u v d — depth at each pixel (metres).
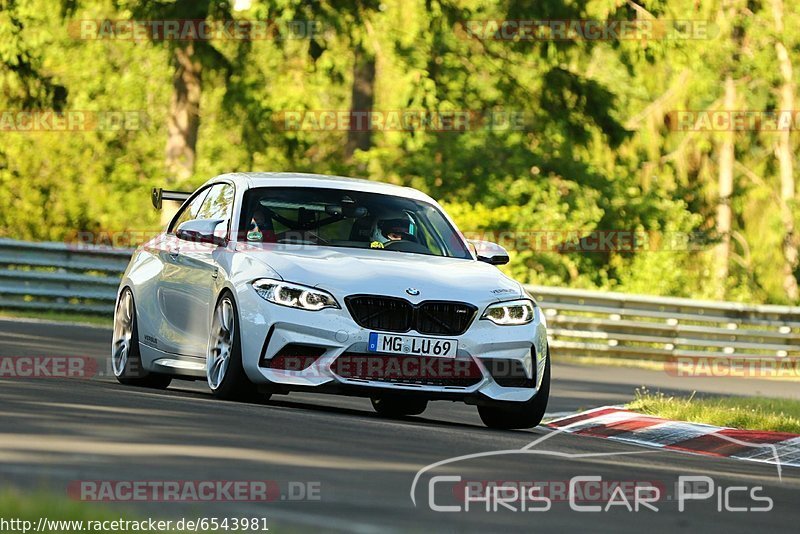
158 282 34.53
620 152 112.19
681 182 124.94
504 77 99.25
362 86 99.19
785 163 136.00
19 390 28.30
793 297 134.12
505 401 30.52
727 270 127.69
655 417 34.38
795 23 127.81
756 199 134.88
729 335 77.44
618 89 119.38
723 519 18.36
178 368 33.22
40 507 13.90
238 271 30.83
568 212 99.94
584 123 100.75
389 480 18.88
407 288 29.97
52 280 70.31
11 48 96.06
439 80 94.50
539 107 100.44
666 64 115.50
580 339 74.19
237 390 30.36
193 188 94.94
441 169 98.75
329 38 92.19
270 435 23.09
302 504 16.41
